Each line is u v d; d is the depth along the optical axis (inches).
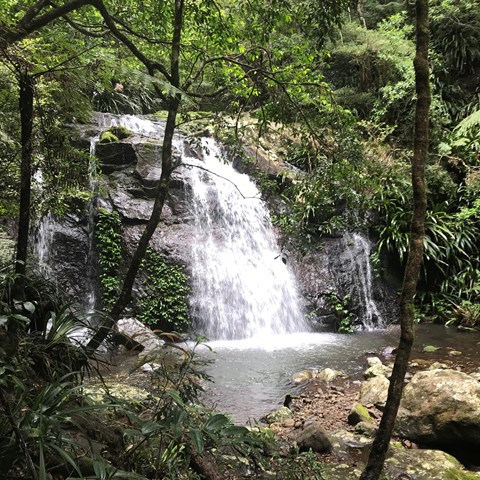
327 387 198.5
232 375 215.5
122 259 311.0
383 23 522.9
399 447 134.0
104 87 133.6
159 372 97.0
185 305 301.7
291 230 183.6
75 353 113.0
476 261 363.9
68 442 69.0
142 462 90.0
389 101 439.2
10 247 151.6
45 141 123.9
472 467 129.6
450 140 398.9
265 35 161.3
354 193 171.3
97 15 176.7
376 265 362.6
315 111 173.2
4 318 88.2
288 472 110.7
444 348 261.4
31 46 112.5
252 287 325.1
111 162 346.3
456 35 476.4
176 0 140.9
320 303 334.6
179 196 341.4
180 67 184.2
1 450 66.7
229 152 182.9
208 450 97.3
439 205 374.9
